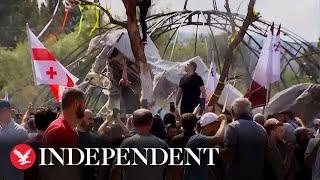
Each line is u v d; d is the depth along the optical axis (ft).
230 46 55.31
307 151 39.24
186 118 36.37
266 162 35.53
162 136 37.40
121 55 64.08
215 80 56.70
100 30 74.38
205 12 75.87
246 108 35.04
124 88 54.08
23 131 32.45
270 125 38.47
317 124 42.50
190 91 52.90
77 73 76.33
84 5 55.26
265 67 48.29
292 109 59.26
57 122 28.22
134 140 31.86
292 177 39.52
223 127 34.91
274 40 48.60
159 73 68.74
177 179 34.06
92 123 35.76
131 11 54.85
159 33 82.23
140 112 32.04
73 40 124.77
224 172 36.50
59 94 45.93
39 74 44.50
